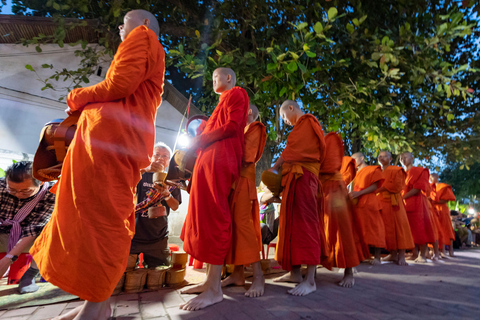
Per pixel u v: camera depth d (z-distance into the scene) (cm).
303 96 593
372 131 634
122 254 160
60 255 151
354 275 350
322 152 288
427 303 227
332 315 196
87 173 157
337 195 313
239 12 638
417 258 508
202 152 241
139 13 209
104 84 170
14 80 669
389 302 229
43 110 688
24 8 760
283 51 491
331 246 299
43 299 219
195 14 718
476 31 749
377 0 651
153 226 315
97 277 150
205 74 517
